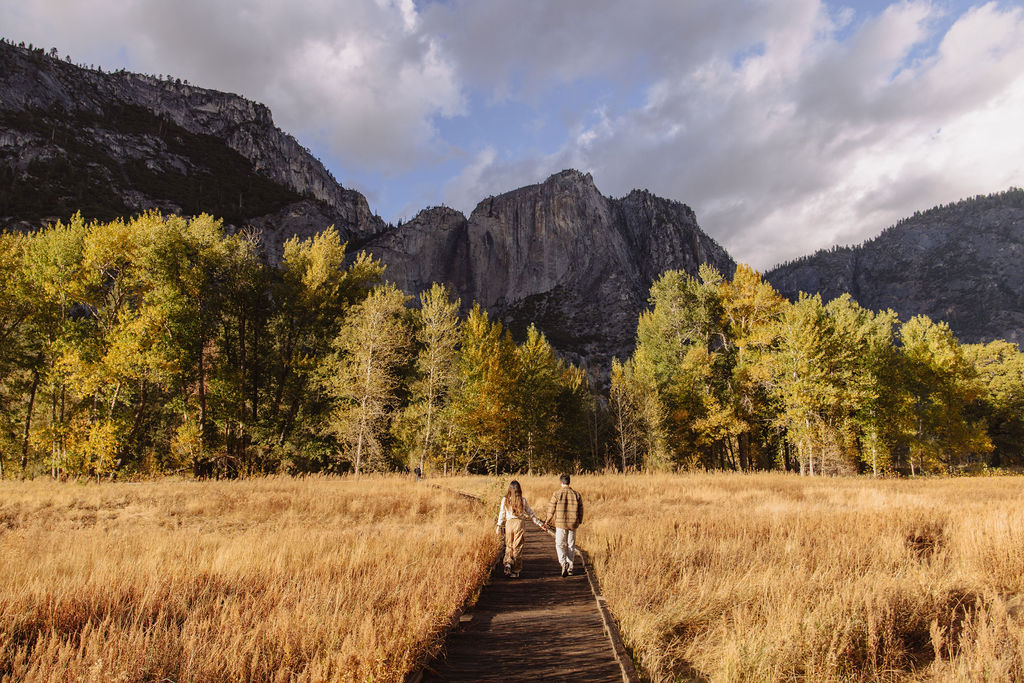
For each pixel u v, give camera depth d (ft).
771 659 12.59
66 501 46.47
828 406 105.50
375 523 41.27
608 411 167.22
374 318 96.99
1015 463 176.14
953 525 28.14
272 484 66.85
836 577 19.38
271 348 112.16
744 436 131.34
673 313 144.05
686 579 19.85
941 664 12.07
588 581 23.80
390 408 111.86
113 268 88.12
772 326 116.47
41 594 16.42
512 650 14.80
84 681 10.86
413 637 13.08
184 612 16.19
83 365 75.61
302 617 14.24
